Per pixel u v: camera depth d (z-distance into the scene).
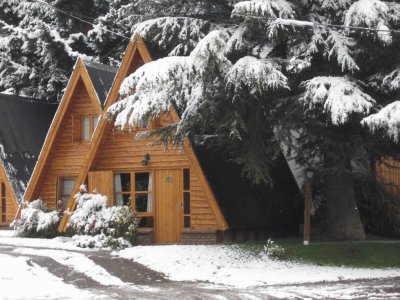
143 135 18.83
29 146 27.16
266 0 15.98
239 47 17.05
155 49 20.80
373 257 17.83
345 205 20.39
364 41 17.45
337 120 15.73
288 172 24.55
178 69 15.98
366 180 21.23
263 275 15.66
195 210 20.11
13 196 25.02
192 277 15.45
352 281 15.23
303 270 16.45
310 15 18.39
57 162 24.36
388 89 17.91
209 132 19.25
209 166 20.16
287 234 22.92
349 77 17.28
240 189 21.08
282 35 16.77
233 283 14.77
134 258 16.92
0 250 17.94
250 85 15.80
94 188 21.31
